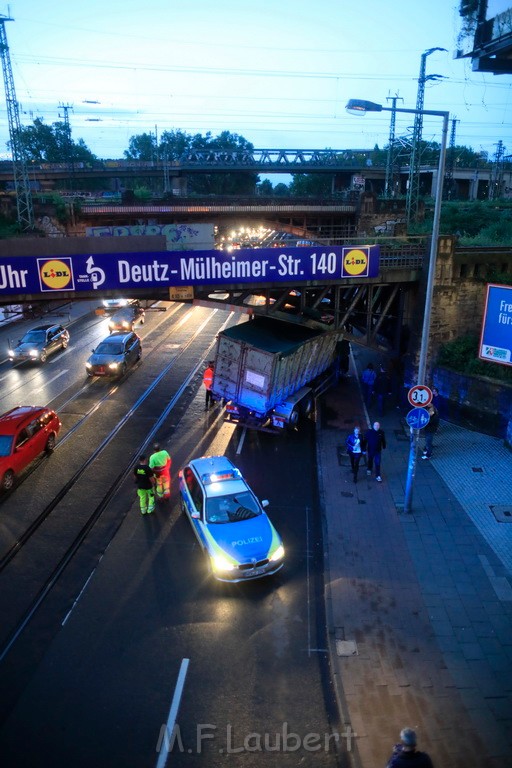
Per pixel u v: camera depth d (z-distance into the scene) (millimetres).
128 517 14188
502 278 21297
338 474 16406
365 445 16062
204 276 18344
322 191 140375
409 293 22234
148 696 8898
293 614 10773
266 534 11906
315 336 20000
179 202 51562
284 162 88750
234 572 11188
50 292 16953
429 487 15594
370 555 12500
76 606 10953
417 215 50281
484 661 9531
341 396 23547
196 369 27094
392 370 23969
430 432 17156
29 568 12125
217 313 41312
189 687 9070
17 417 16484
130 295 17844
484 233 43781
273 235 52438
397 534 13336
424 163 82312
